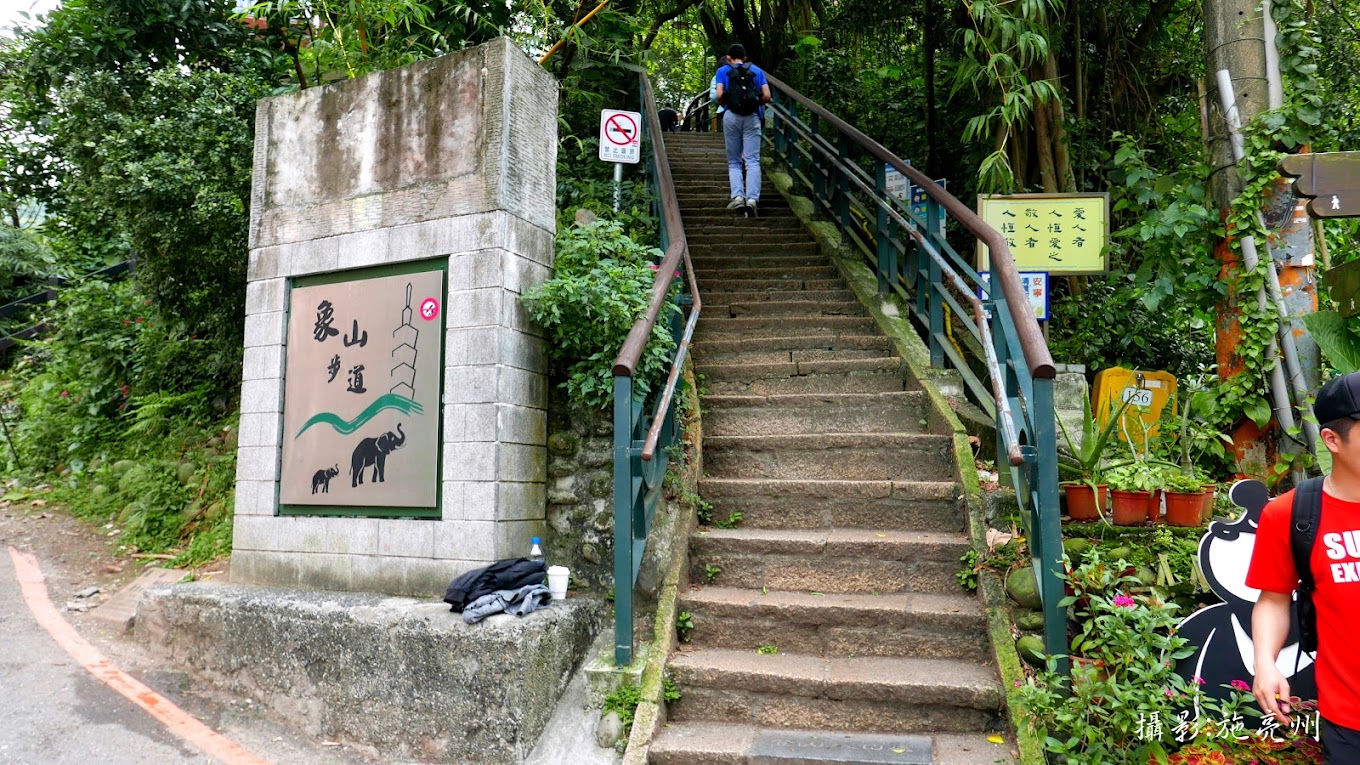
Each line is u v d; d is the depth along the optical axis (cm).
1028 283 486
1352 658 211
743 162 712
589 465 400
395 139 408
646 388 384
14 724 333
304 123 435
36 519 579
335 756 333
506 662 316
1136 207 471
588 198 657
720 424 464
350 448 398
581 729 323
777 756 288
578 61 771
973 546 358
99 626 433
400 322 393
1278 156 382
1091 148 673
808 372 496
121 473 590
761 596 359
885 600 350
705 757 293
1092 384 549
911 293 541
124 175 522
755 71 697
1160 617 272
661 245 545
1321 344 347
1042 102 549
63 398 673
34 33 577
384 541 383
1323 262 400
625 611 333
